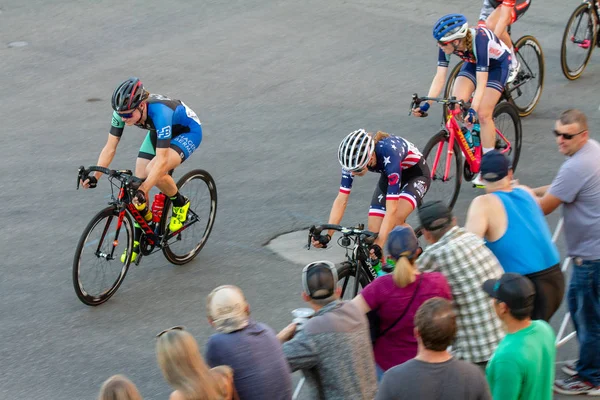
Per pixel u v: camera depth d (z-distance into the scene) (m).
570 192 9.96
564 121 9.91
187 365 7.20
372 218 12.91
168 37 25.16
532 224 9.40
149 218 13.75
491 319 8.84
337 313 8.14
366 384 8.09
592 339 10.31
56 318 12.88
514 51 19.08
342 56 23.62
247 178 17.52
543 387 7.70
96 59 23.73
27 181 17.50
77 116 20.59
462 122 15.94
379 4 27.55
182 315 12.99
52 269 14.32
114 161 18.36
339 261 14.48
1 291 13.59
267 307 13.08
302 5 27.55
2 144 19.17
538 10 26.45
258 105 20.86
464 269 8.80
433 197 15.93
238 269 14.30
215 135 19.41
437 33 15.41
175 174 17.64
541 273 9.39
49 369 11.60
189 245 14.71
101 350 12.05
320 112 20.42
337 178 17.47
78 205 16.56
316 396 8.20
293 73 22.61
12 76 22.75
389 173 12.11
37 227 15.70
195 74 22.62
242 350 7.86
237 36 25.12
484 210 9.40
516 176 17.16
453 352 9.03
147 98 13.02
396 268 8.63
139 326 12.70
